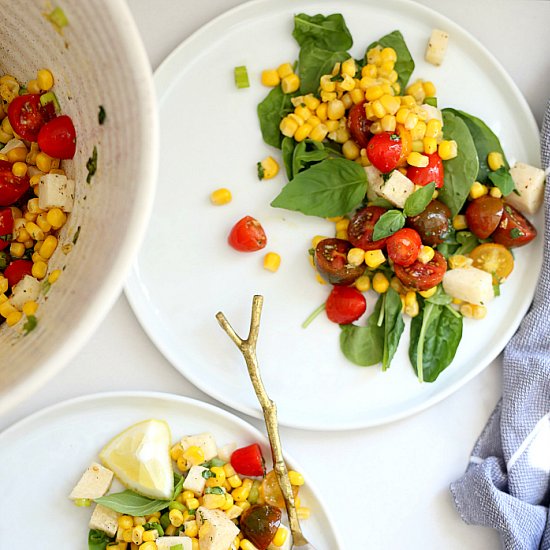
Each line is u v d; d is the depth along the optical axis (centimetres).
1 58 76
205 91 87
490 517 88
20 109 75
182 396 86
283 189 86
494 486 88
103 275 66
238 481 86
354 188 86
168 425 87
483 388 90
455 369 89
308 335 88
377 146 85
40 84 74
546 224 88
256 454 85
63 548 85
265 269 88
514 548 87
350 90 86
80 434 86
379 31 88
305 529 86
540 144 89
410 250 85
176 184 87
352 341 88
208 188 87
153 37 88
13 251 77
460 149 86
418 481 90
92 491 85
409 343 88
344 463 89
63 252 73
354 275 86
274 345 88
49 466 86
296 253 88
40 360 66
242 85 87
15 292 74
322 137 87
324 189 86
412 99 86
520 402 89
